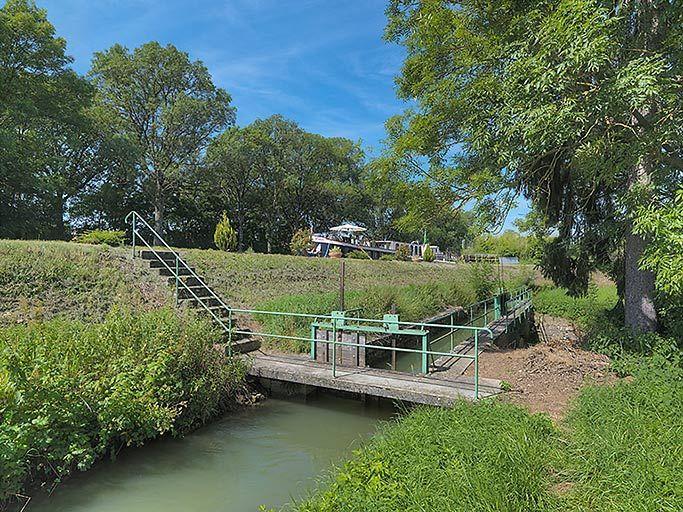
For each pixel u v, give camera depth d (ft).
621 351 27.40
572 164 29.89
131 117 129.80
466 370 27.86
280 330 36.42
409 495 12.79
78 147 95.91
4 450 14.61
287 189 169.17
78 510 15.44
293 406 26.66
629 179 27.81
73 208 115.85
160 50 127.75
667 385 20.45
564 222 36.09
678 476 12.50
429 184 34.78
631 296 29.78
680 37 22.24
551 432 17.02
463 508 11.78
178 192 146.92
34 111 81.15
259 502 16.07
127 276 36.88
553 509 12.19
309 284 59.47
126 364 20.83
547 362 27.14
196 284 37.93
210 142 138.31
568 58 18.54
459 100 28.91
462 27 29.76
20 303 31.09
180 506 15.81
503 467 13.76
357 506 12.50
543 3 23.79
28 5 87.61
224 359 26.53
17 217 88.22
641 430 15.80
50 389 16.93
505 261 150.30
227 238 70.49
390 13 35.04
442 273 98.78
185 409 22.71
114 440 19.29
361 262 84.79
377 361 36.96
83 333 22.56
